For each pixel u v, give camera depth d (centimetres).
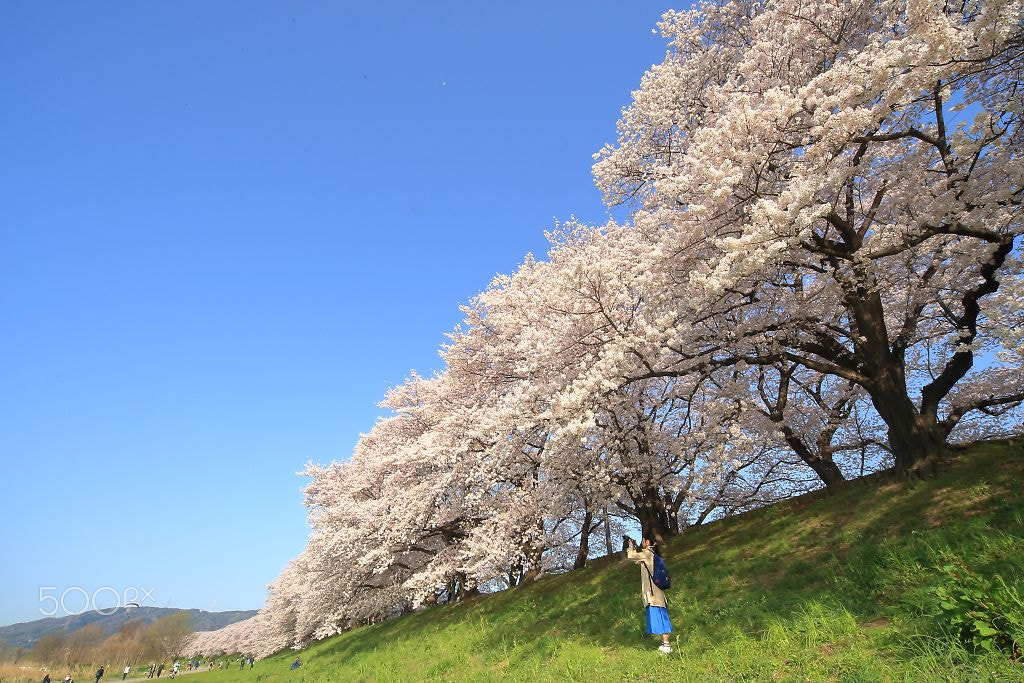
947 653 515
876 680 508
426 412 2378
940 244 1175
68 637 8456
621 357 1057
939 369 1562
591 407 1091
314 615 3431
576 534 2181
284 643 5741
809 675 575
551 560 2252
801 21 1198
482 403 2052
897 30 1157
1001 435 1410
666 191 1031
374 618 3941
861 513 1098
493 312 2005
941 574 705
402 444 2439
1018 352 747
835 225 1099
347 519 2391
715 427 1337
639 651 836
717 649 730
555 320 1317
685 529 1794
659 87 1575
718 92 1273
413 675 1248
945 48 779
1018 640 480
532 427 1242
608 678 757
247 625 8512
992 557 698
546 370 1320
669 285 1107
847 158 1054
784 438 1503
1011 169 907
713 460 1270
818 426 1598
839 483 1433
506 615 1539
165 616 9262
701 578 1106
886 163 1162
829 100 884
